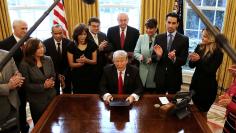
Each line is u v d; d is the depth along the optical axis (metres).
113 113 2.04
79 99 2.34
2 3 3.85
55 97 2.40
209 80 2.43
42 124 1.87
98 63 3.17
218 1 4.29
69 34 4.43
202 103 2.51
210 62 2.34
